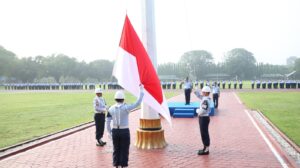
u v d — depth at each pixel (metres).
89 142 11.25
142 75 8.31
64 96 36.41
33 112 20.33
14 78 92.06
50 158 9.03
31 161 8.72
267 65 121.25
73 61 105.19
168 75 118.50
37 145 10.72
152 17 9.79
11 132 13.06
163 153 9.43
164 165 8.16
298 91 41.62
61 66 101.88
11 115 18.81
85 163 8.51
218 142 11.04
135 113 20.17
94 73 107.00
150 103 8.29
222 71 120.38
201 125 9.24
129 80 8.19
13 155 9.39
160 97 8.52
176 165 8.15
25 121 16.30
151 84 8.38
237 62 119.25
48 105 24.98
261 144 10.63
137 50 8.41
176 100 29.27
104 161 8.70
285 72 120.94
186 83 20.16
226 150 9.83
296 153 9.35
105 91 46.59
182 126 14.76
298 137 11.45
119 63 8.34
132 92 8.14
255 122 15.64
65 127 14.34
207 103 9.21
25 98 33.28
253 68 120.38
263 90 45.28
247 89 48.88
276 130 13.06
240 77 119.19
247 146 10.36
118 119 7.14
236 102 26.95
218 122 15.79
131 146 10.35
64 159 8.92
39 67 97.75
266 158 8.82
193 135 12.47
